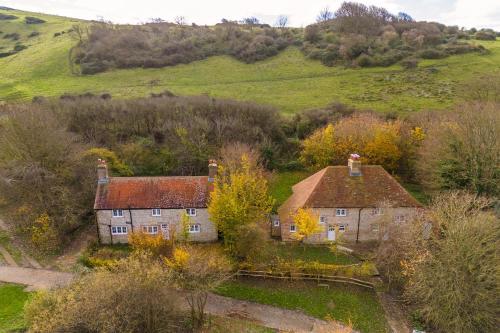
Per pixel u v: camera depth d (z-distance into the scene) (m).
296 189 52.91
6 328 32.41
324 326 35.38
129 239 41.34
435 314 34.78
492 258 34.47
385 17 148.12
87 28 127.38
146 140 68.94
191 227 46.25
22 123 50.66
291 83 97.69
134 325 29.58
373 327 35.72
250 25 149.38
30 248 44.66
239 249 40.56
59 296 30.81
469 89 78.38
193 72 104.06
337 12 137.38
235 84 97.00
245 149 61.19
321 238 46.94
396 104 83.06
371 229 47.09
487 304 34.47
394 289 40.44
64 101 73.69
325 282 41.06
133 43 114.12
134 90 90.12
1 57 116.44
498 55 106.62
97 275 31.23
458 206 39.66
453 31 136.25
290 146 75.12
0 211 52.06
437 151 54.16
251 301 38.22
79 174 53.97
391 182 47.53
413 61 103.12
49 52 113.00
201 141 66.50
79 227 48.88
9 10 170.75
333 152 63.81
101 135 69.12
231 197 40.50
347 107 80.44
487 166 49.53
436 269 35.59
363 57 104.94
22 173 49.41
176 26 145.50
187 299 35.28
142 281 31.05
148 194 45.62
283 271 40.97
